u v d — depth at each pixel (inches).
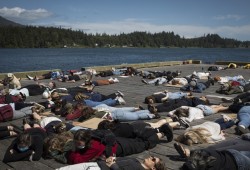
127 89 636.1
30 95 551.2
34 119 345.4
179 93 506.6
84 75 775.1
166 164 257.4
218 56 5221.5
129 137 286.7
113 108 424.8
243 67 1101.7
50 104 440.8
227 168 214.4
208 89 626.8
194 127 315.3
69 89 546.3
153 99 492.7
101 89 637.3
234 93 572.4
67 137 273.4
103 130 265.0
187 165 215.9
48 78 802.2
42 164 259.3
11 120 390.3
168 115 398.9
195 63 1344.7
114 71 869.2
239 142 264.5
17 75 817.5
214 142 302.8
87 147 251.6
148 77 788.6
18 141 261.6
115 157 256.8
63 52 6648.6
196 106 422.9
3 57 4200.3
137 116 384.5
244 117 338.0
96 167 219.0
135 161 227.6
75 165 222.7
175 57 4694.9
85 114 376.2
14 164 259.1
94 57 4424.2
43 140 273.9
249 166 218.8
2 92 489.1
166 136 303.7
